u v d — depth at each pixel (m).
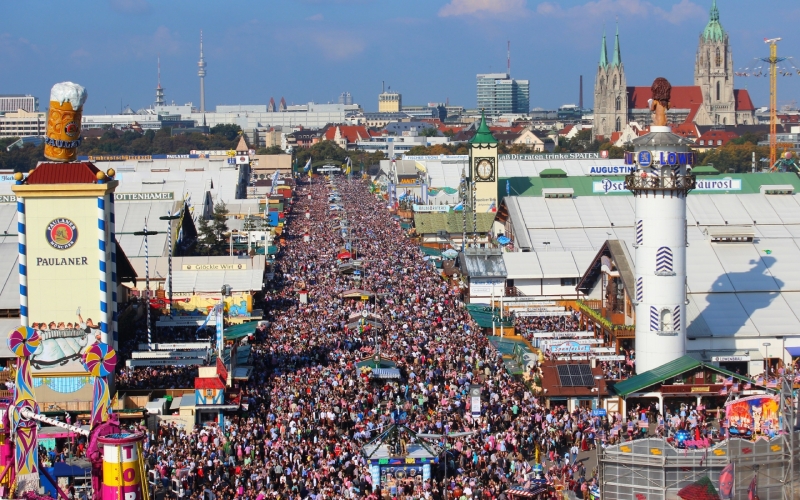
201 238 199.00
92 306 96.56
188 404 89.19
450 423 84.56
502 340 117.88
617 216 178.12
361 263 180.12
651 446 65.88
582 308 124.75
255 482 70.94
